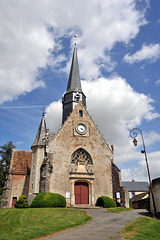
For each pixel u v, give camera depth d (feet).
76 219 51.65
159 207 55.57
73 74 130.41
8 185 102.89
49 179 84.12
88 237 34.24
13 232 38.34
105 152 97.50
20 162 113.91
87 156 95.35
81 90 124.88
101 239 32.83
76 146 94.43
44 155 92.12
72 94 117.91
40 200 75.31
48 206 74.08
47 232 38.81
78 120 100.01
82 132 97.71
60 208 69.46
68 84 128.47
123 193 86.33
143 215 58.95
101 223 47.73
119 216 56.95
